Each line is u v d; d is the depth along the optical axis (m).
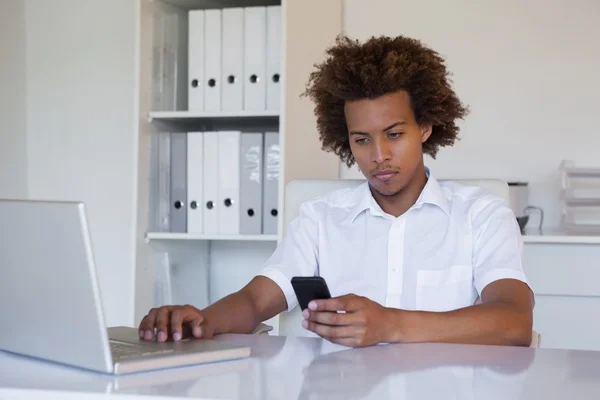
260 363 1.12
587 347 2.45
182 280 2.96
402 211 1.76
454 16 2.97
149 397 0.88
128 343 1.22
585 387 0.95
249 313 1.61
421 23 3.00
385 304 1.73
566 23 2.88
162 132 2.81
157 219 2.79
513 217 1.72
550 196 2.90
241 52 2.73
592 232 2.66
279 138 2.63
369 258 1.76
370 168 1.65
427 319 1.33
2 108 3.29
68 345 1.04
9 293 1.09
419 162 1.69
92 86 3.34
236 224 2.74
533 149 2.91
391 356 1.18
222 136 2.75
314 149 2.80
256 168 2.72
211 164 2.76
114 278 3.33
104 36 3.32
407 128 1.63
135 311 2.69
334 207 1.85
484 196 1.75
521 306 1.48
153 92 2.77
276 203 2.71
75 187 3.37
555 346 2.48
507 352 1.21
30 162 3.42
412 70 1.62
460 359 1.15
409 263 1.73
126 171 3.31
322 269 1.81
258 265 3.12
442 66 1.73
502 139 2.93
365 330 1.25
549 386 0.95
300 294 1.34
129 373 1.02
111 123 3.32
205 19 2.77
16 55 3.36
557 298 2.48
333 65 1.67
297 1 2.64
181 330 1.28
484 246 1.67
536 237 2.47
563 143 2.89
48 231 0.99
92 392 0.90
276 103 2.69
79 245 0.96
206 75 2.77
